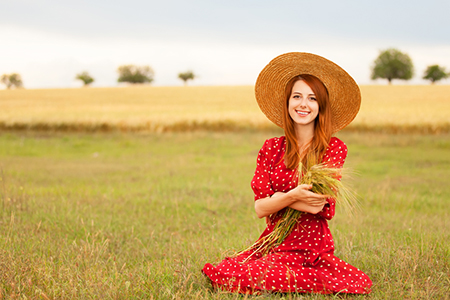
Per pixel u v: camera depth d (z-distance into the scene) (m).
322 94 3.06
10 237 4.36
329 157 3.08
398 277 3.16
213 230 5.29
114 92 57.09
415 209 6.89
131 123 23.55
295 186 3.09
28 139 20.72
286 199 2.90
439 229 5.00
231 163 12.86
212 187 8.42
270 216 3.26
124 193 7.92
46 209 5.99
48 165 12.45
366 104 32.94
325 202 2.88
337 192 2.88
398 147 17.09
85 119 24.09
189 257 3.79
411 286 2.90
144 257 4.21
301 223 3.06
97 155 15.60
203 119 23.77
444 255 3.71
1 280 3.08
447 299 2.81
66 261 3.69
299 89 3.06
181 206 6.85
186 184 8.88
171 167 11.98
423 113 24.62
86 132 23.52
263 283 2.84
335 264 2.98
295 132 3.17
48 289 2.96
